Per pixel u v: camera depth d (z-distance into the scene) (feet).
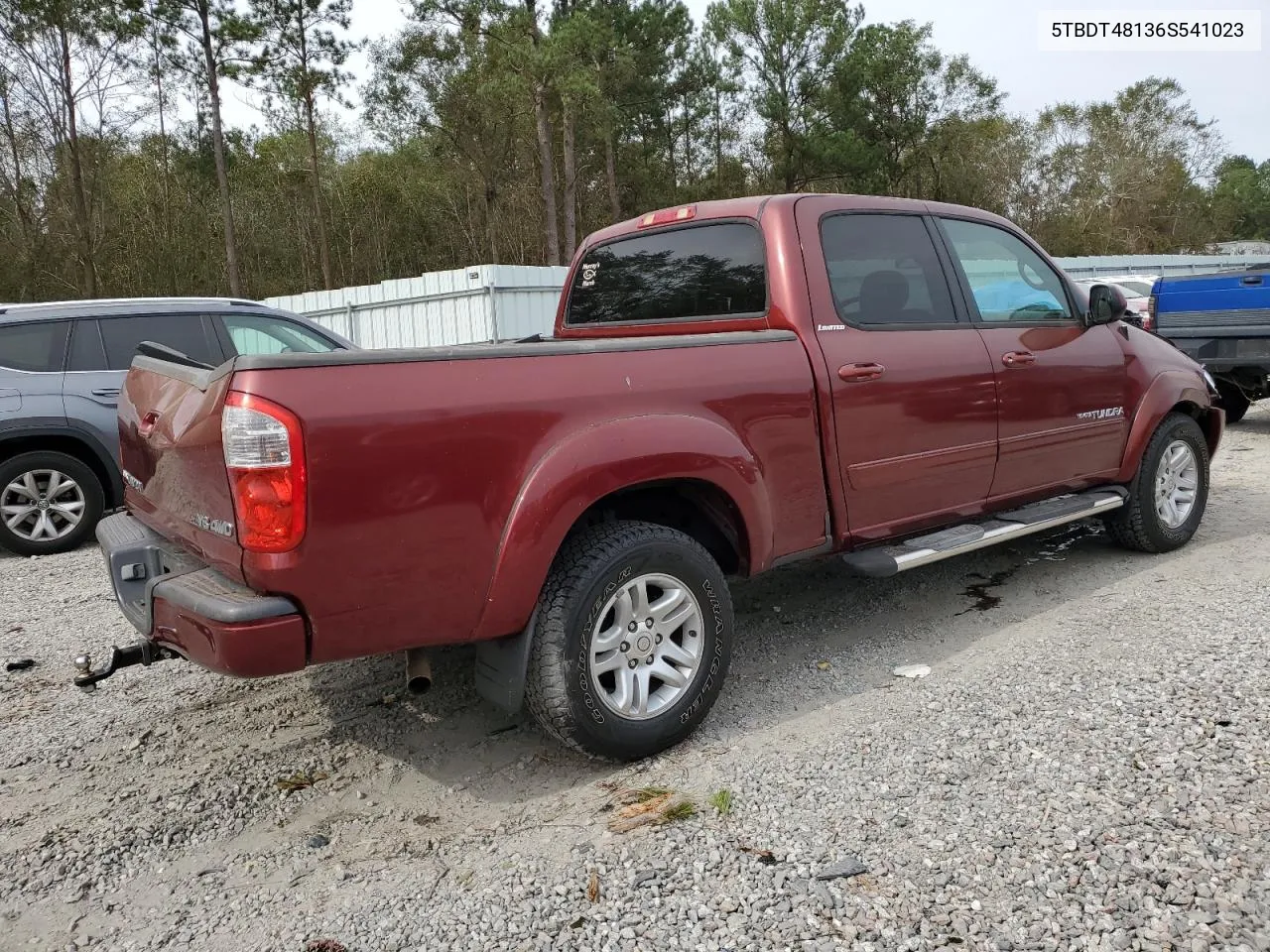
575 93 103.35
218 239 128.77
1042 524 14.65
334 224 144.15
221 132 102.63
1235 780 9.04
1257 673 11.41
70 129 99.71
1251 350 28.48
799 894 7.85
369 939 7.70
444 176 141.79
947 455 13.52
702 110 154.40
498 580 9.30
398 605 8.85
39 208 104.83
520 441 9.37
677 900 7.90
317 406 8.25
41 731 12.12
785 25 132.36
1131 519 16.99
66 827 9.75
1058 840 8.33
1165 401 16.85
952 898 7.66
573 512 9.59
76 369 22.50
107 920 8.18
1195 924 7.17
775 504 11.57
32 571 20.61
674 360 10.75
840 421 12.20
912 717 11.13
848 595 16.21
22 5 91.25
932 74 158.30
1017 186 171.01
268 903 8.32
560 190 141.18
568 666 9.69
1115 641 13.10
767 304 12.42
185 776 10.79
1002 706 11.19
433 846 9.13
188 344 23.58
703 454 10.53
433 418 8.82
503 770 10.64
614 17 117.19
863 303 12.94
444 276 58.90
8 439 21.61
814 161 139.54
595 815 9.44
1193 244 189.37
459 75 118.52
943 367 13.39
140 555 10.44
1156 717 10.50
